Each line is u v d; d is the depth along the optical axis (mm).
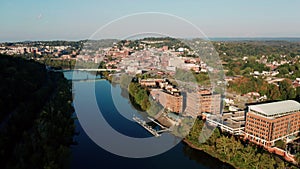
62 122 151500
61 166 111562
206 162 128000
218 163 126562
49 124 137625
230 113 189125
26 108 170500
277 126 142625
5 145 120812
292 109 151750
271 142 141750
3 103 174750
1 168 109062
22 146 117062
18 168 99750
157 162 125875
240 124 164625
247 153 120750
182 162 126750
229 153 126188
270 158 119375
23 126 150375
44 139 120500
